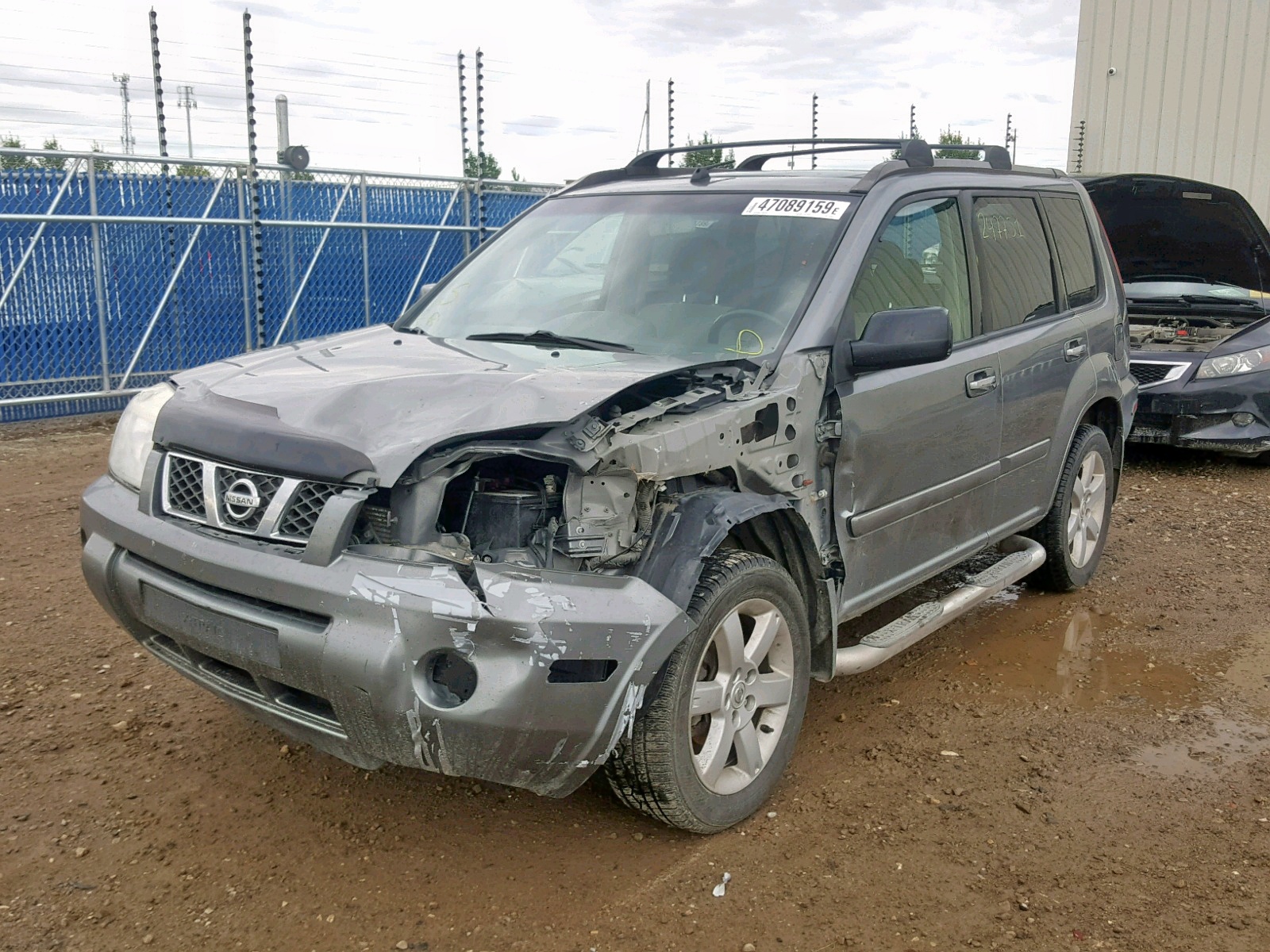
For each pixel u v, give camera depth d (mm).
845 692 4414
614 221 4336
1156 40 15430
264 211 11383
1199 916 2912
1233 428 8375
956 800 3525
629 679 2775
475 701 2604
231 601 2881
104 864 3078
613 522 2871
